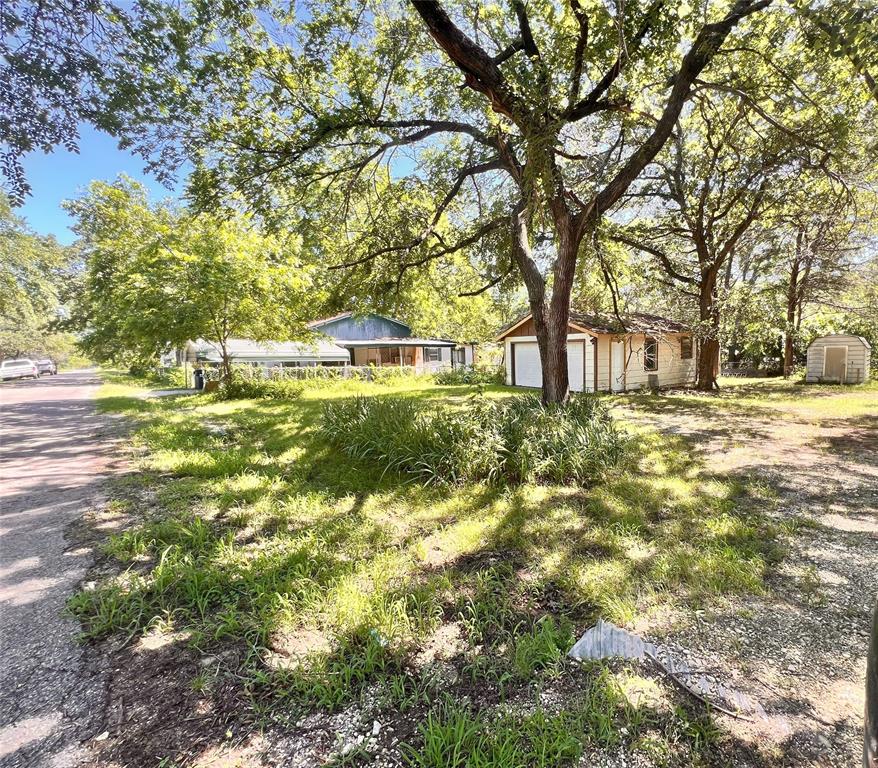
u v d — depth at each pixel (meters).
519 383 17.83
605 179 7.50
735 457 5.95
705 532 3.52
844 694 1.87
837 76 5.98
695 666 2.03
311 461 5.86
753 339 15.07
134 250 13.88
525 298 17.66
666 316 19.69
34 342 35.62
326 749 1.63
